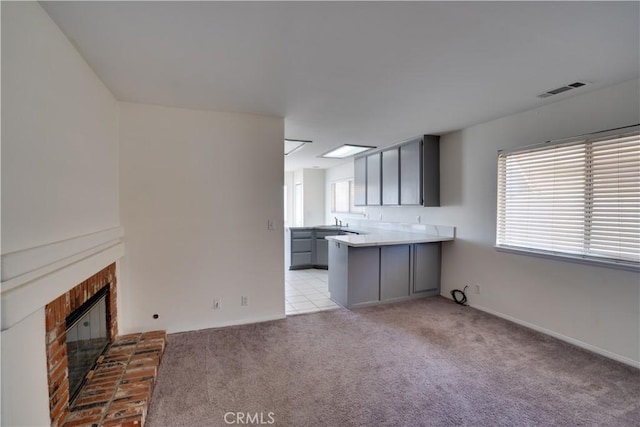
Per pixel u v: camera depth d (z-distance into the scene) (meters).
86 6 1.47
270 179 3.40
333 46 1.89
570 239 2.85
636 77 2.36
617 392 2.10
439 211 4.38
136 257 2.96
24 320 1.29
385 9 1.52
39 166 1.44
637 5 1.49
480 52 1.97
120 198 2.90
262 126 3.34
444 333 3.10
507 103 2.94
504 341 2.91
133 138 2.92
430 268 4.34
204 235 3.17
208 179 3.17
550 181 3.01
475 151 3.79
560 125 2.89
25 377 1.30
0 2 1.16
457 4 1.49
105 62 2.07
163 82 2.42
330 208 7.84
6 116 1.19
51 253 1.46
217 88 2.55
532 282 3.18
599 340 2.65
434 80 2.41
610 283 2.57
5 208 1.18
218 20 1.61
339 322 3.40
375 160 5.24
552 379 2.27
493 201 3.58
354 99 2.82
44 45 1.50
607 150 2.58
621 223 2.50
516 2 1.47
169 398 2.05
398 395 2.09
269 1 1.45
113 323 2.64
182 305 3.12
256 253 3.37
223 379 2.27
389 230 5.48
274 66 2.16
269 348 2.78
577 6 1.50
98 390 1.96
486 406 1.97
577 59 2.06
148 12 1.53
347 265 3.86
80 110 1.96
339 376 2.32
